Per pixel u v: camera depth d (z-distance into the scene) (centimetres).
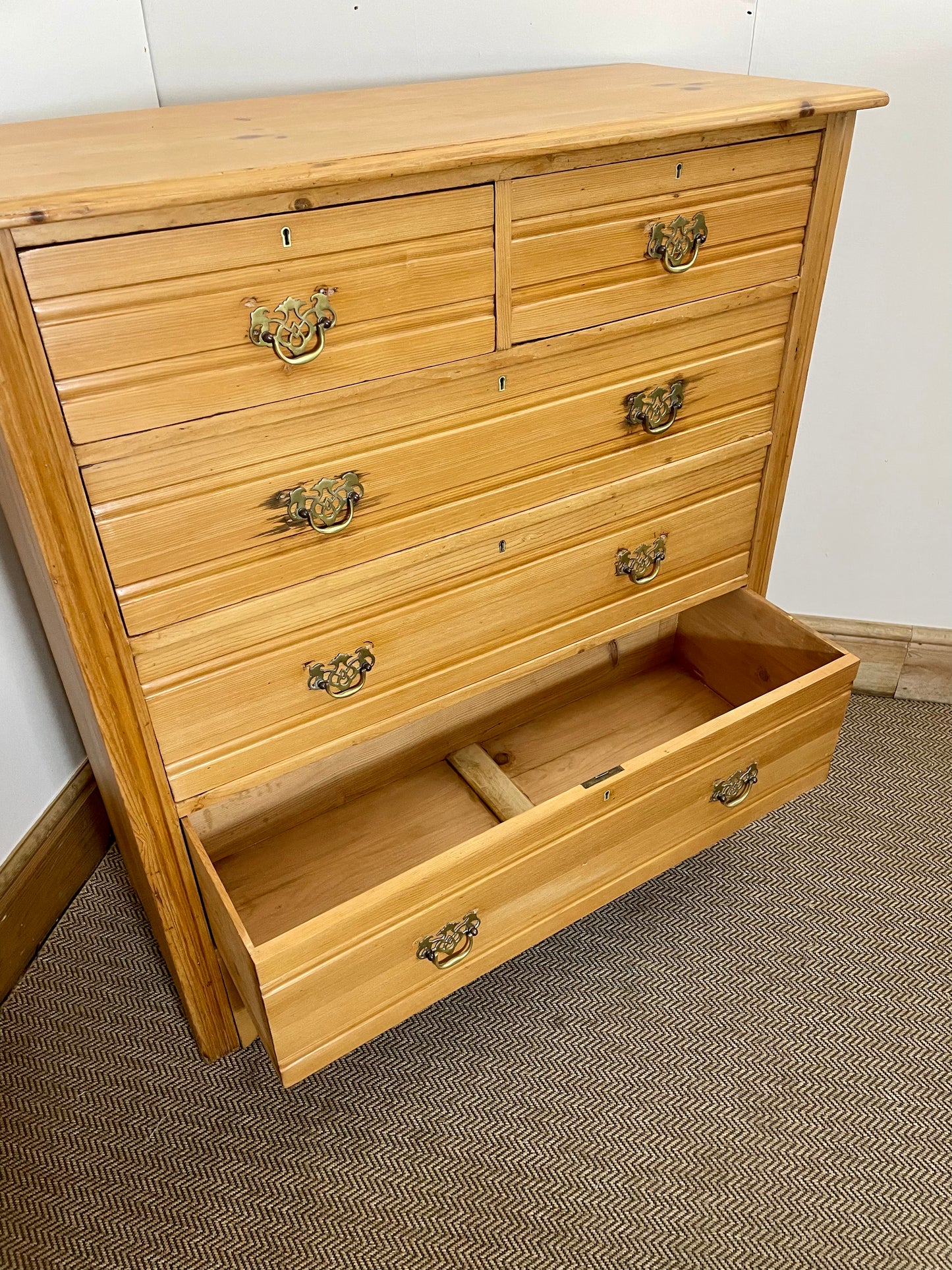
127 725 103
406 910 106
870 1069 133
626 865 128
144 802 109
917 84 145
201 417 92
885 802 175
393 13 143
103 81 139
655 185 108
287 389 95
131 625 98
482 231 99
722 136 110
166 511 95
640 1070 133
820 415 175
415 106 118
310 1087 132
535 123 101
